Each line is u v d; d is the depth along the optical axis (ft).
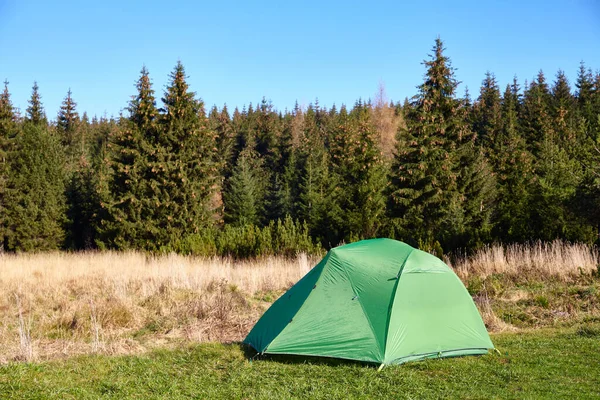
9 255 82.53
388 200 99.25
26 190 116.88
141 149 102.83
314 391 18.44
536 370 20.74
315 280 24.12
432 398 17.60
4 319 32.91
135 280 47.26
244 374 20.56
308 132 199.31
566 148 65.92
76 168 148.66
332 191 122.11
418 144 98.94
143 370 21.52
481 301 34.65
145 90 102.83
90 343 26.71
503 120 163.53
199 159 105.60
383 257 24.43
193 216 102.27
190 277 46.91
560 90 199.21
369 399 17.67
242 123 231.71
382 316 22.34
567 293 35.17
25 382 19.65
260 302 38.42
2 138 117.70
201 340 27.55
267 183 159.53
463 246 59.98
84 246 124.36
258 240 69.77
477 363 21.89
